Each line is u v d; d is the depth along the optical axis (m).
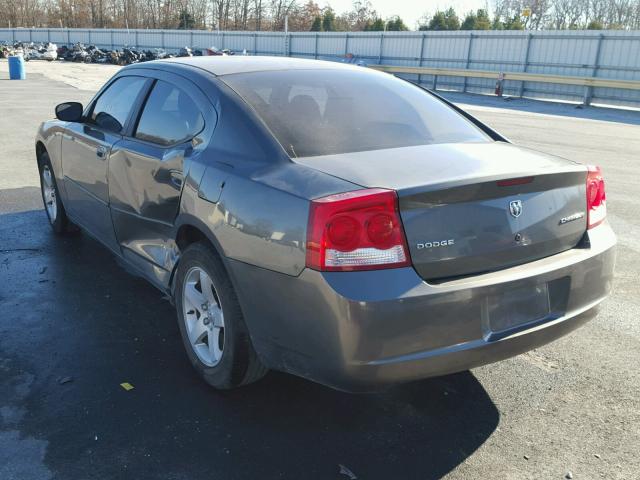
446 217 2.45
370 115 3.26
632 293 4.63
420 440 2.77
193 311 3.22
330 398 3.08
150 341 3.62
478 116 19.06
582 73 26.17
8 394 3.03
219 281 2.87
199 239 3.25
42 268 4.73
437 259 2.43
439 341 2.42
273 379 3.24
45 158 5.45
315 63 3.86
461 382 3.28
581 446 2.75
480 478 2.53
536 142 13.04
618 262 5.34
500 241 2.58
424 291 2.36
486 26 49.25
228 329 2.88
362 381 2.39
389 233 2.34
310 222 2.38
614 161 10.72
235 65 3.61
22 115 13.93
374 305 2.29
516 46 28.56
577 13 60.31
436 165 2.68
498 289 2.51
